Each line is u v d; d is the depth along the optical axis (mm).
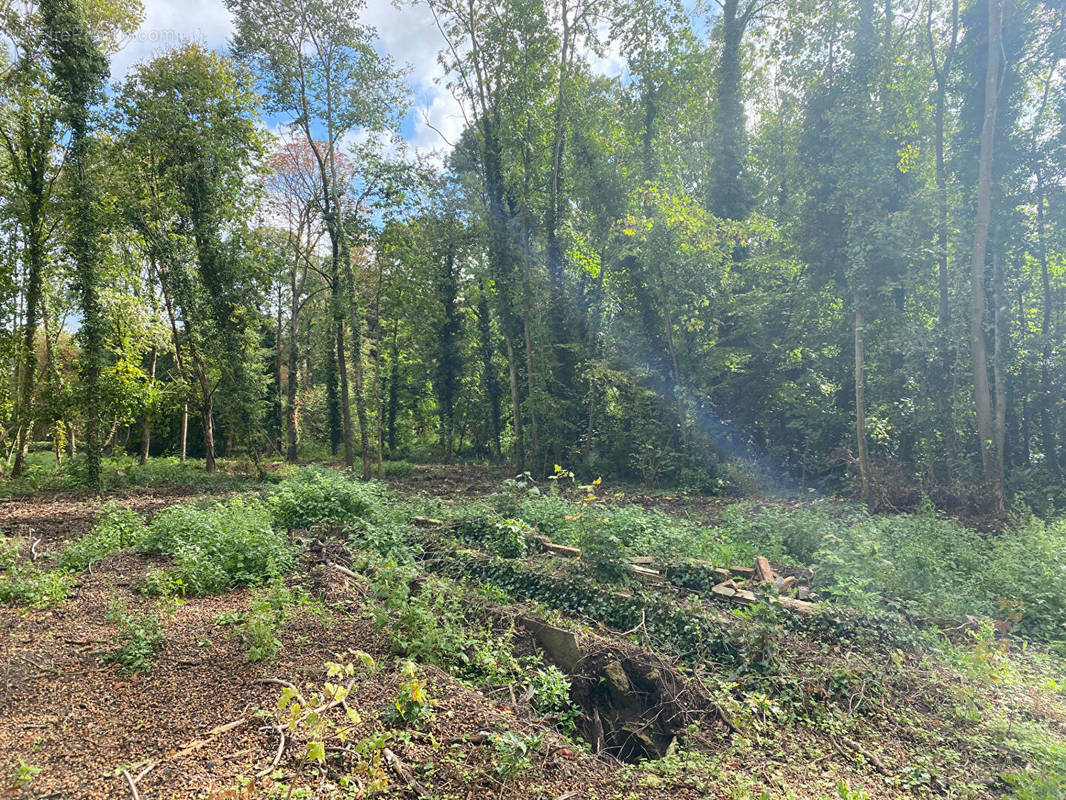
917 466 14578
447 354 29125
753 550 9312
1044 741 4371
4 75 15844
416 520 10641
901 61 15453
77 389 16812
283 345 35469
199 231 19109
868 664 5570
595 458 20781
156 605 6344
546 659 5969
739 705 4859
